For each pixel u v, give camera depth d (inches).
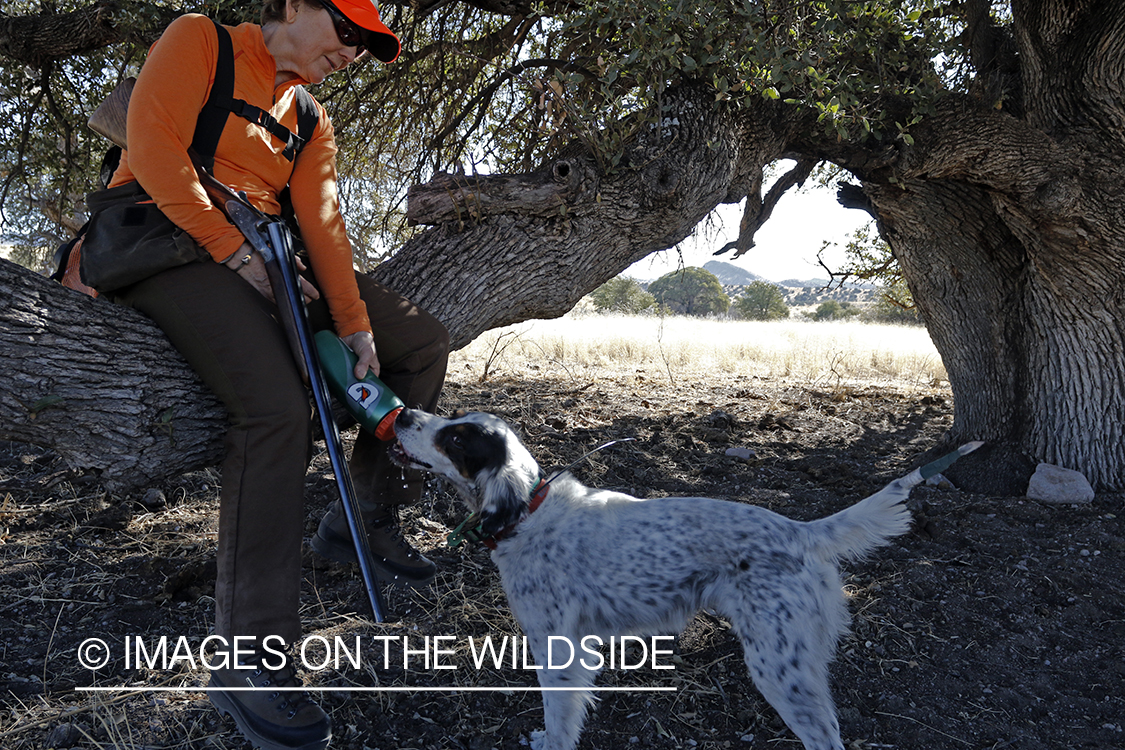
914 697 118.9
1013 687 121.8
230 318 95.7
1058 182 189.5
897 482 105.0
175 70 95.5
